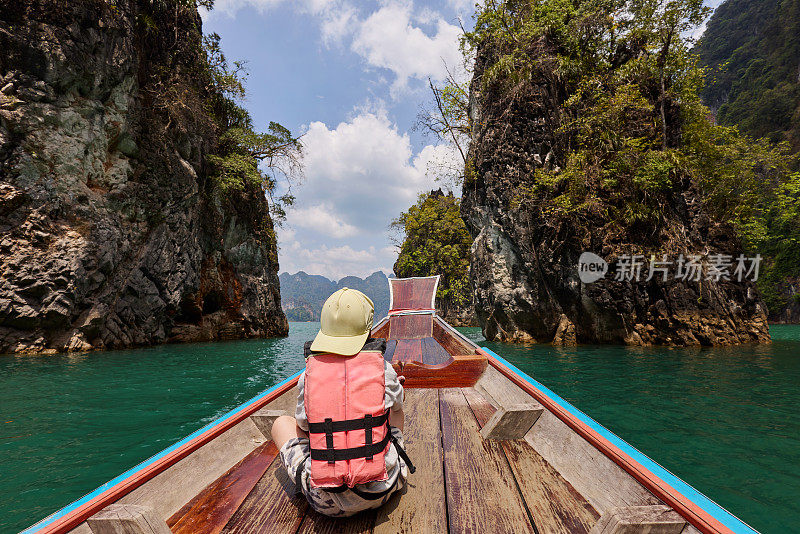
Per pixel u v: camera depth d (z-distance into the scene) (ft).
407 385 13.41
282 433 6.48
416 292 27.86
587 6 54.75
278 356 40.57
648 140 51.75
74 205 42.52
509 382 11.19
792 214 83.82
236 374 28.58
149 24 50.57
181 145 57.36
